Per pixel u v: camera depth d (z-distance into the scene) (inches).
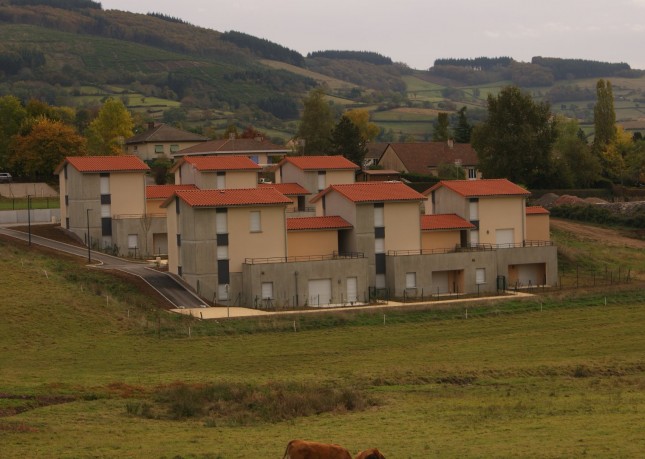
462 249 4793.3
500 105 6884.8
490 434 2078.0
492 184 5088.6
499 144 6855.3
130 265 4638.3
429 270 4579.2
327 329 3786.9
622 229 6259.8
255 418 2324.1
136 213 5177.2
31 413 2293.3
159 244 5093.5
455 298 4483.3
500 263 4768.7
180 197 4281.5
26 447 1950.1
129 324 3639.3
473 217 4955.7
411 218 4682.6
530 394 2608.3
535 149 6865.2
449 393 2655.0
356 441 2032.5
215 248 4252.0
